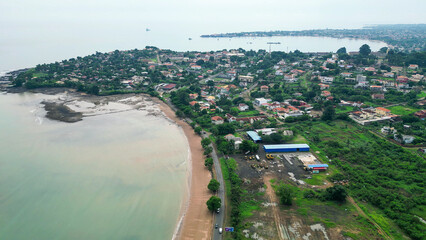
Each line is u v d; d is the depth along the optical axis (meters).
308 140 137.62
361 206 86.94
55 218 83.31
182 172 110.19
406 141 129.62
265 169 110.81
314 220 81.44
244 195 93.88
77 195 94.00
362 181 99.69
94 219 83.44
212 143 135.38
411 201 86.69
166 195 95.75
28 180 101.12
